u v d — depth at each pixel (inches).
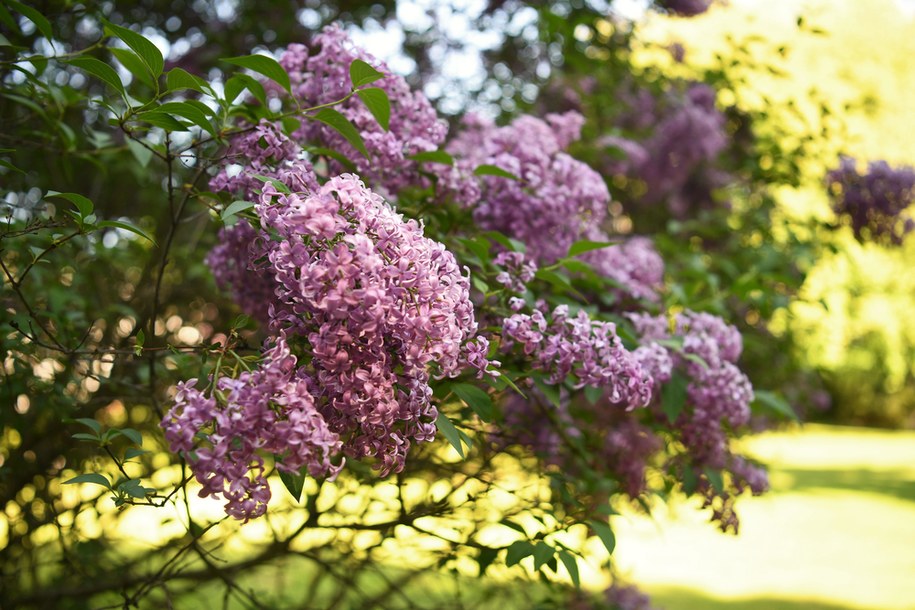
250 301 78.9
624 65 185.2
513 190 87.0
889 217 148.3
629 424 107.0
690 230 181.8
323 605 140.2
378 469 57.8
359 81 66.0
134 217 162.2
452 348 55.4
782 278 118.8
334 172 78.6
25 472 115.1
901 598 326.3
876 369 920.3
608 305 101.0
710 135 183.9
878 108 189.3
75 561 115.3
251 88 69.2
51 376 105.0
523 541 74.7
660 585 325.7
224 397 51.1
